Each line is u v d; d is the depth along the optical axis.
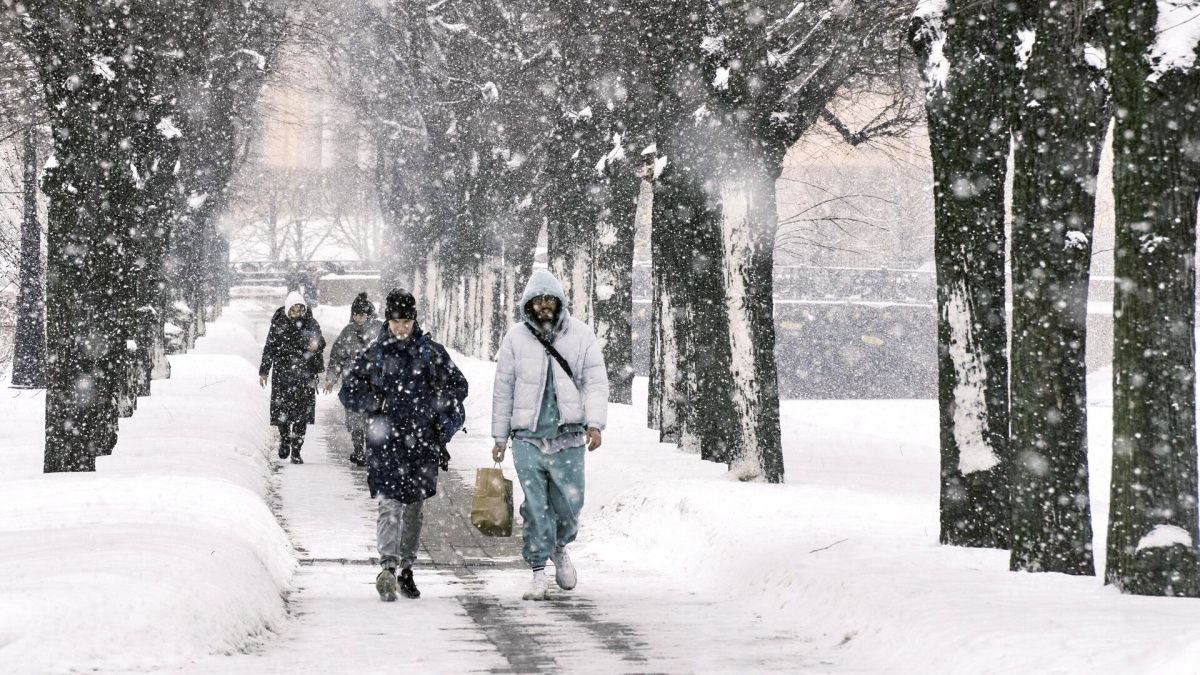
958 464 27.00
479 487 23.94
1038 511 23.14
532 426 23.53
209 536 24.36
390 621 20.98
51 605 16.34
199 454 40.34
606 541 33.88
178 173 77.25
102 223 39.00
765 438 39.88
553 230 89.50
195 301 115.38
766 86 39.94
